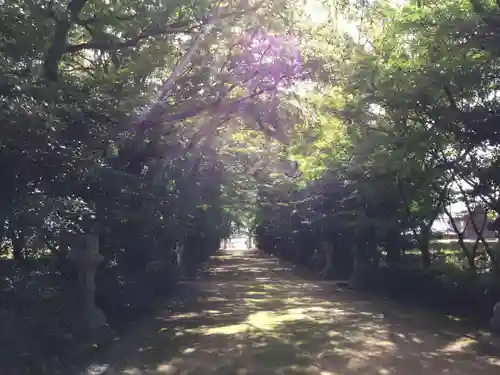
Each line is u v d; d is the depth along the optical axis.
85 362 9.02
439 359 9.75
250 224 65.69
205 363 9.38
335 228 24.22
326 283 26.44
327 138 18.83
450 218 17.06
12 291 8.77
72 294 10.49
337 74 14.16
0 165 7.88
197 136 16.30
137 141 12.46
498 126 11.38
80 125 9.27
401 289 19.47
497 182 12.66
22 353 7.68
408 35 13.12
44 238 8.50
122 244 13.64
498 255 15.45
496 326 12.27
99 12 11.33
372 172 16.97
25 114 7.24
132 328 12.61
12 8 8.70
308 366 9.16
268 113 14.73
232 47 14.12
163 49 12.84
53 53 9.77
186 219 17.47
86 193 10.35
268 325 13.62
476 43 10.83
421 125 14.00
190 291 22.42
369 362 9.50
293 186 29.67
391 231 20.23
